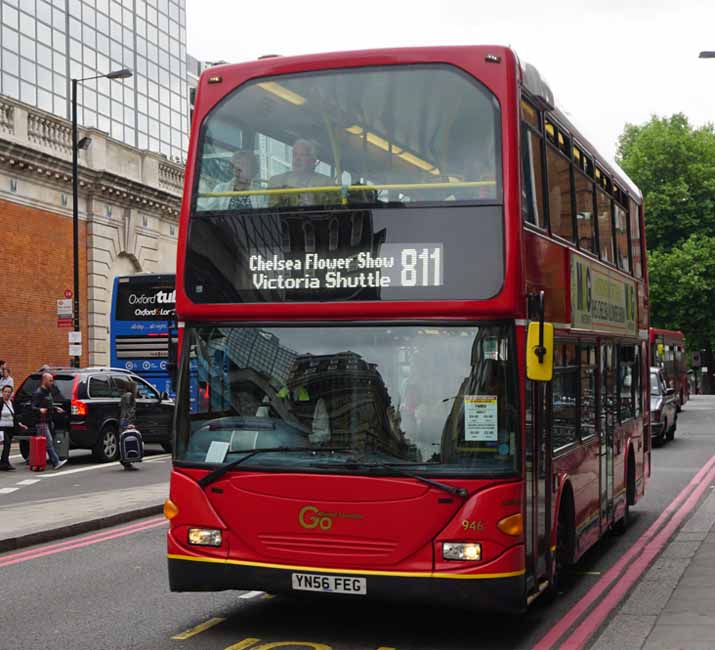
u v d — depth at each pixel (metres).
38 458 22.23
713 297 59.38
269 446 8.05
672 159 60.56
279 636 8.31
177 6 49.97
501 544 7.59
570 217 10.12
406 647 8.02
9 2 35.41
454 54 8.20
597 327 11.18
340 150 8.27
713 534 13.66
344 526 7.79
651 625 8.70
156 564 11.71
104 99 42.25
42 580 10.74
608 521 11.91
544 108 9.12
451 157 8.05
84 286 36.50
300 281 8.17
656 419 27.88
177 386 8.39
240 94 8.63
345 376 8.00
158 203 41.12
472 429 7.75
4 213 31.78
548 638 8.30
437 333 7.90
